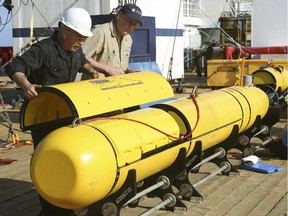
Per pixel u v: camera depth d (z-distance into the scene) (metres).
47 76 3.96
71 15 3.83
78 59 4.18
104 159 3.18
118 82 4.12
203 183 5.07
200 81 16.48
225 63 10.51
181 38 14.79
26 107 3.77
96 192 3.17
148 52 11.94
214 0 22.38
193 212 4.23
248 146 5.95
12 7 12.42
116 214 3.48
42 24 12.15
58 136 3.19
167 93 4.57
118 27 4.94
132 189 3.43
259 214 4.19
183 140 4.12
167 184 4.19
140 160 3.54
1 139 7.56
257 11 12.83
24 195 4.82
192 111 4.39
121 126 3.54
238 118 5.23
